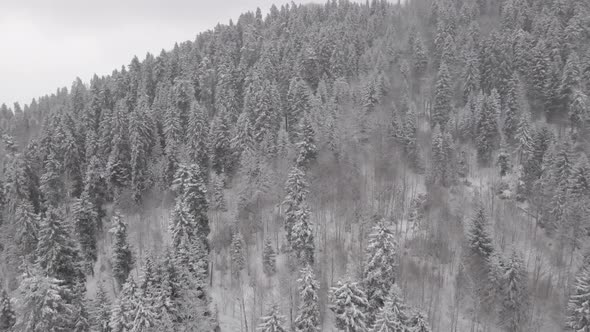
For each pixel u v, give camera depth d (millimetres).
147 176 75750
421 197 69750
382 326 39344
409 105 88000
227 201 73812
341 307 43594
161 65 111688
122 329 37469
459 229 62969
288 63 102125
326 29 112875
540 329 50906
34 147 81125
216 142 78312
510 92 81750
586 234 59312
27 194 67938
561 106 83125
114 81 111625
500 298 51125
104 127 80875
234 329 54094
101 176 72375
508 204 68750
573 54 83312
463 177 76438
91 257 62531
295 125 83625
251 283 59844
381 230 48125
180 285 41562
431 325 51562
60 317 36250
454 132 83312
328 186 70750
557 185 62531
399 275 55719
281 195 71250
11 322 40156
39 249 49625
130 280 40094
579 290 44688
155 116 88938
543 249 60719
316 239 64000
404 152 78500
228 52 112625
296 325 47875
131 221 71812
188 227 54188
